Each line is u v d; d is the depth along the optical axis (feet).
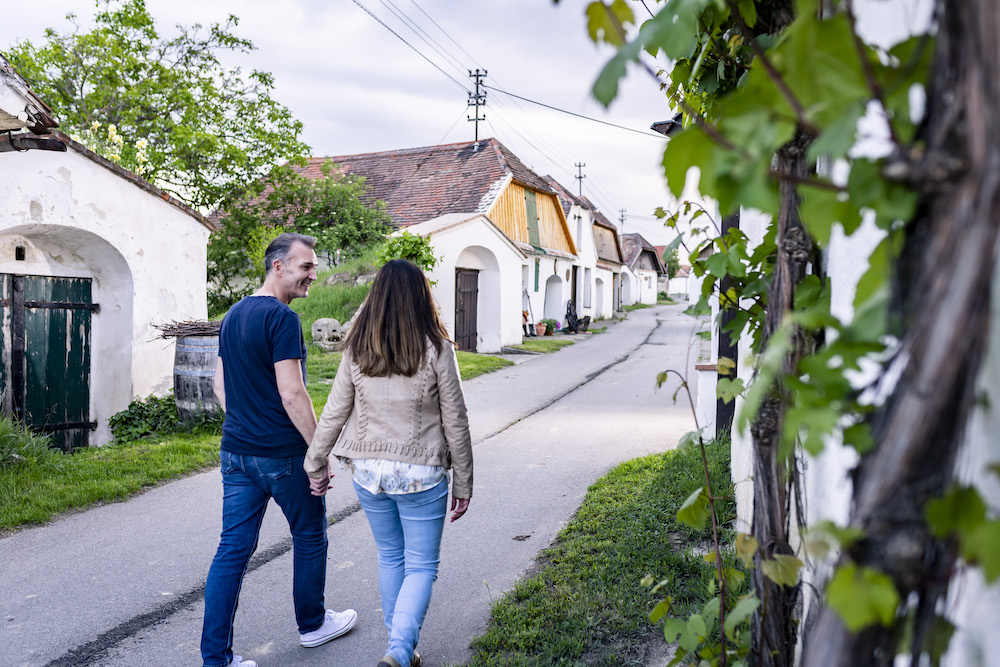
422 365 8.41
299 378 9.11
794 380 3.34
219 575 9.02
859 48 2.66
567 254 85.51
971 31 2.38
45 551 14.25
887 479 2.69
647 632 10.05
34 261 25.29
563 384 39.58
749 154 2.74
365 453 8.54
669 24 3.30
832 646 3.03
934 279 2.51
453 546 14.21
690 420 28.43
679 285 210.38
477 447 23.72
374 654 10.23
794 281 5.12
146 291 27.40
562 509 16.48
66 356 26.45
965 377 2.48
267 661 10.04
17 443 20.08
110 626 11.14
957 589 3.44
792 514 5.64
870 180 2.67
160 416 26.45
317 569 10.20
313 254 9.89
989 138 2.33
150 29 62.08
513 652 9.70
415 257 46.70
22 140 19.89
